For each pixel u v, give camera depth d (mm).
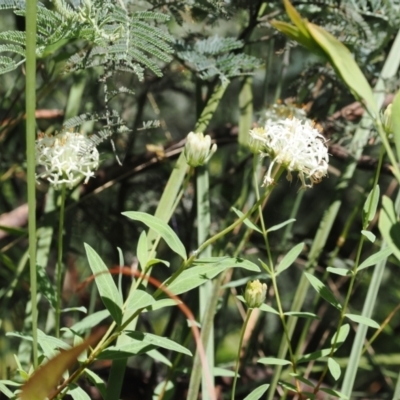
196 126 1045
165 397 1008
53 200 1066
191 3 1022
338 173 1193
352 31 1084
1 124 1137
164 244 1320
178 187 998
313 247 1069
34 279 853
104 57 969
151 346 900
